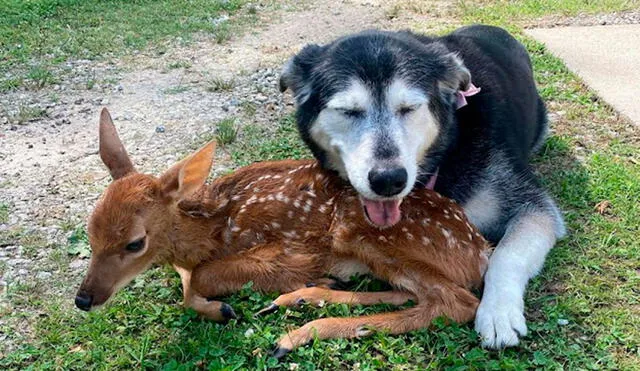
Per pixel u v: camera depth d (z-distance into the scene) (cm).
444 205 92
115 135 93
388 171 83
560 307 88
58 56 193
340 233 90
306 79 98
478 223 103
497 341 81
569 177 121
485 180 101
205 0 248
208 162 87
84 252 104
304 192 94
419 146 92
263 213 93
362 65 91
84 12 233
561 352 81
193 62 188
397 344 82
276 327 85
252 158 132
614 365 78
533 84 127
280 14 235
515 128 110
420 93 90
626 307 88
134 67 185
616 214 109
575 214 110
